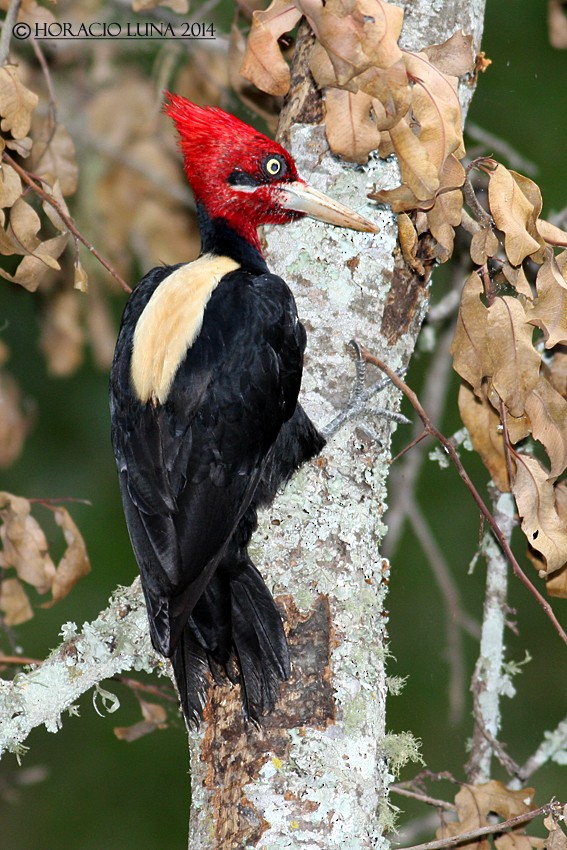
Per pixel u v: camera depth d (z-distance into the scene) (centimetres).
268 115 1244
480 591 1661
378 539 867
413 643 1652
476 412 1002
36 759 1692
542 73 1527
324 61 823
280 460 876
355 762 775
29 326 1669
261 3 1258
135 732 1090
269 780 764
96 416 1702
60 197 945
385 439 900
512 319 877
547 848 862
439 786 1562
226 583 833
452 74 857
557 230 895
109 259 1441
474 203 915
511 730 1630
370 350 895
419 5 937
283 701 784
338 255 907
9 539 1086
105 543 1667
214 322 912
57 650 855
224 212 1003
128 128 1422
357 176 920
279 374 895
